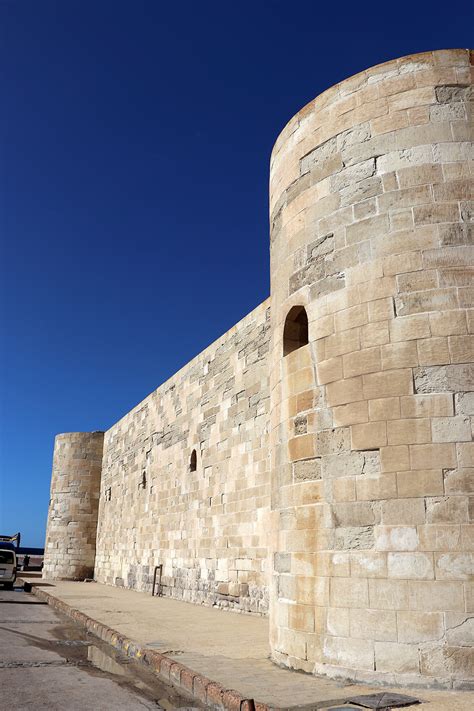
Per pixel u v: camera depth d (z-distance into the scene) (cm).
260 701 637
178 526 2148
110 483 3272
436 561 729
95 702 707
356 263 864
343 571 785
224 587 1722
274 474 964
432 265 810
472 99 855
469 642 700
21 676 833
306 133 984
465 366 770
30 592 2566
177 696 755
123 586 2738
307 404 887
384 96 892
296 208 980
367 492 786
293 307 956
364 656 741
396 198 848
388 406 794
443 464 751
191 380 2191
